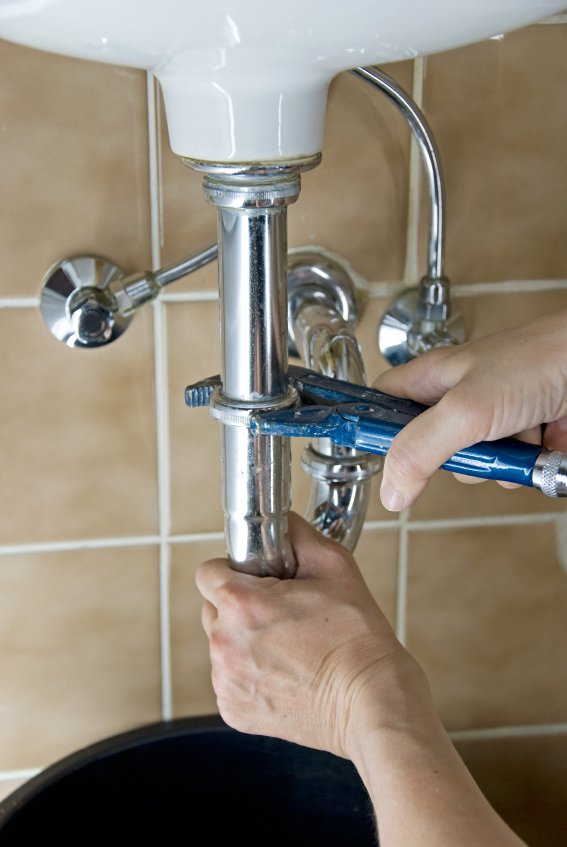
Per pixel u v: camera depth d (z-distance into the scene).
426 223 0.72
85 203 0.68
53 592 0.78
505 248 0.74
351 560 0.59
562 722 0.89
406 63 0.68
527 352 0.51
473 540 0.82
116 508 0.77
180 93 0.46
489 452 0.48
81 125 0.66
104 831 0.78
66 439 0.74
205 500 0.78
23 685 0.81
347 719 0.52
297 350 0.71
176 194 0.69
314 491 0.64
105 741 0.77
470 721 0.89
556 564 0.84
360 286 0.73
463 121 0.70
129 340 0.72
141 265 0.70
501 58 0.69
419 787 0.46
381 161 0.70
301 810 0.79
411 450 0.48
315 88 0.46
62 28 0.40
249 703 0.56
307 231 0.71
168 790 0.79
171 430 0.75
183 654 0.82
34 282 0.69
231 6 0.36
